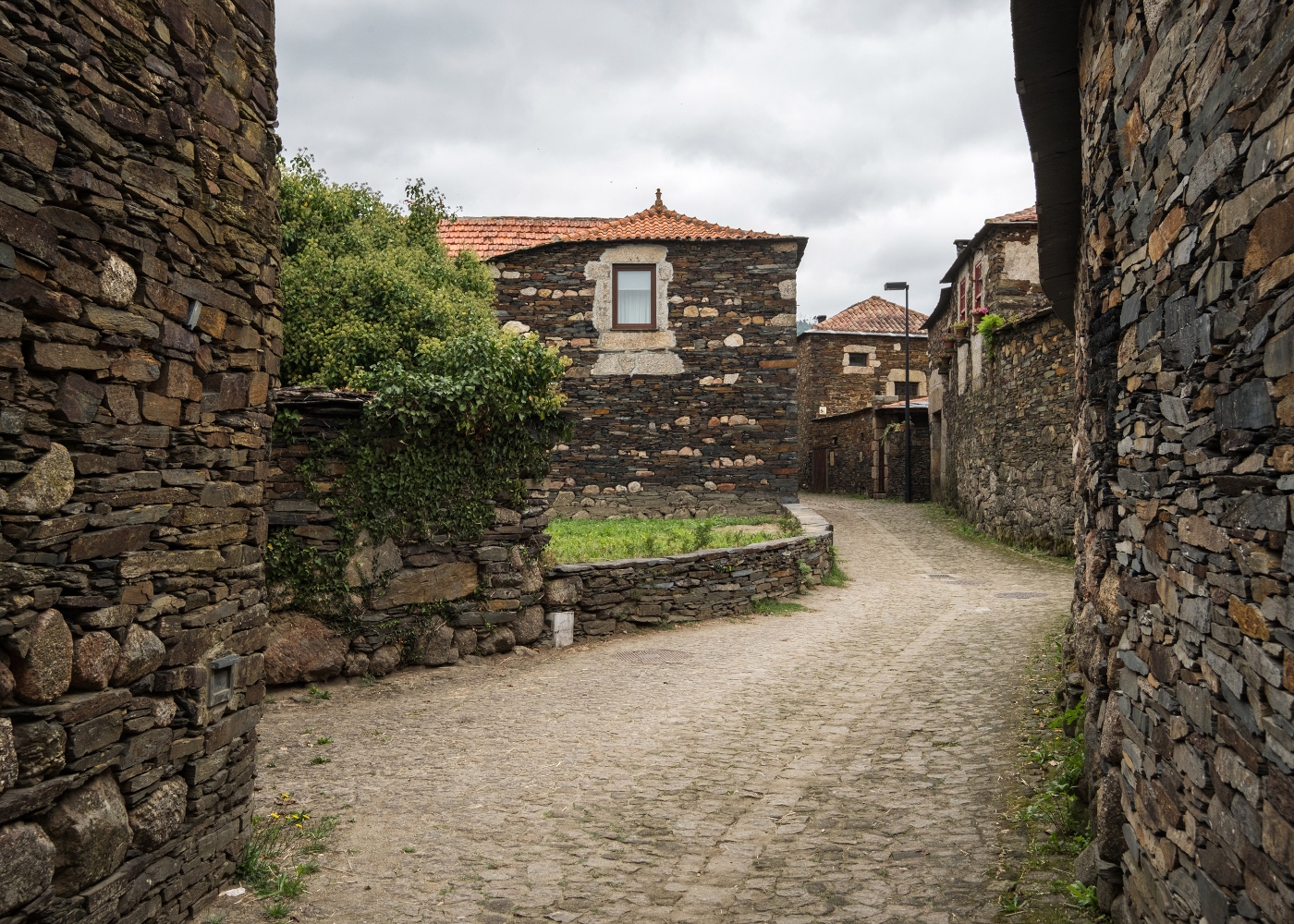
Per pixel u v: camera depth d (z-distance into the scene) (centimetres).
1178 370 273
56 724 283
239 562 396
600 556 1085
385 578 767
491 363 819
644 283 1725
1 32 252
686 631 984
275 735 618
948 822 457
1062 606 1082
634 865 420
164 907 342
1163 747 291
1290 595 190
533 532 879
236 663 387
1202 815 253
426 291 1031
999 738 584
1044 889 374
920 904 373
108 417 306
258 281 404
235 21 379
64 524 286
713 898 386
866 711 670
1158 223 292
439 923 364
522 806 494
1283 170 189
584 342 1714
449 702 703
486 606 841
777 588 1159
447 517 805
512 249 1711
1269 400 199
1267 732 204
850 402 3316
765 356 1719
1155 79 292
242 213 387
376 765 559
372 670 763
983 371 1820
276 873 404
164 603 340
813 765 555
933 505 2423
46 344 276
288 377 949
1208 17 239
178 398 347
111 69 299
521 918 370
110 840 305
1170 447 283
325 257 1011
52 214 274
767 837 449
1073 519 1416
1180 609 273
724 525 1575
